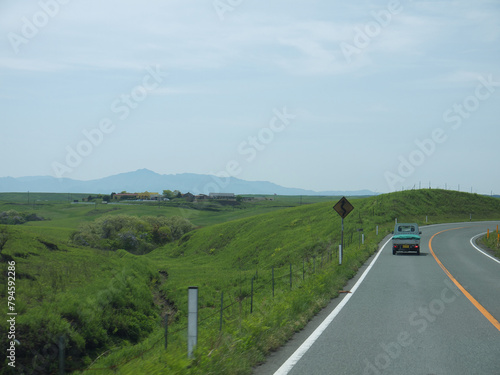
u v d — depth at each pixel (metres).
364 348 7.22
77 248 34.12
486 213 80.75
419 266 21.09
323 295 12.19
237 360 6.20
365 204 77.00
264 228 69.00
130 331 19.05
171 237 78.38
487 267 20.72
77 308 17.16
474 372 5.93
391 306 11.14
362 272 18.83
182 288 31.91
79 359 14.14
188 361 5.95
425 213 73.50
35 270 22.50
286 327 8.27
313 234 57.09
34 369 12.66
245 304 19.41
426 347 7.23
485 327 8.72
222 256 62.56
